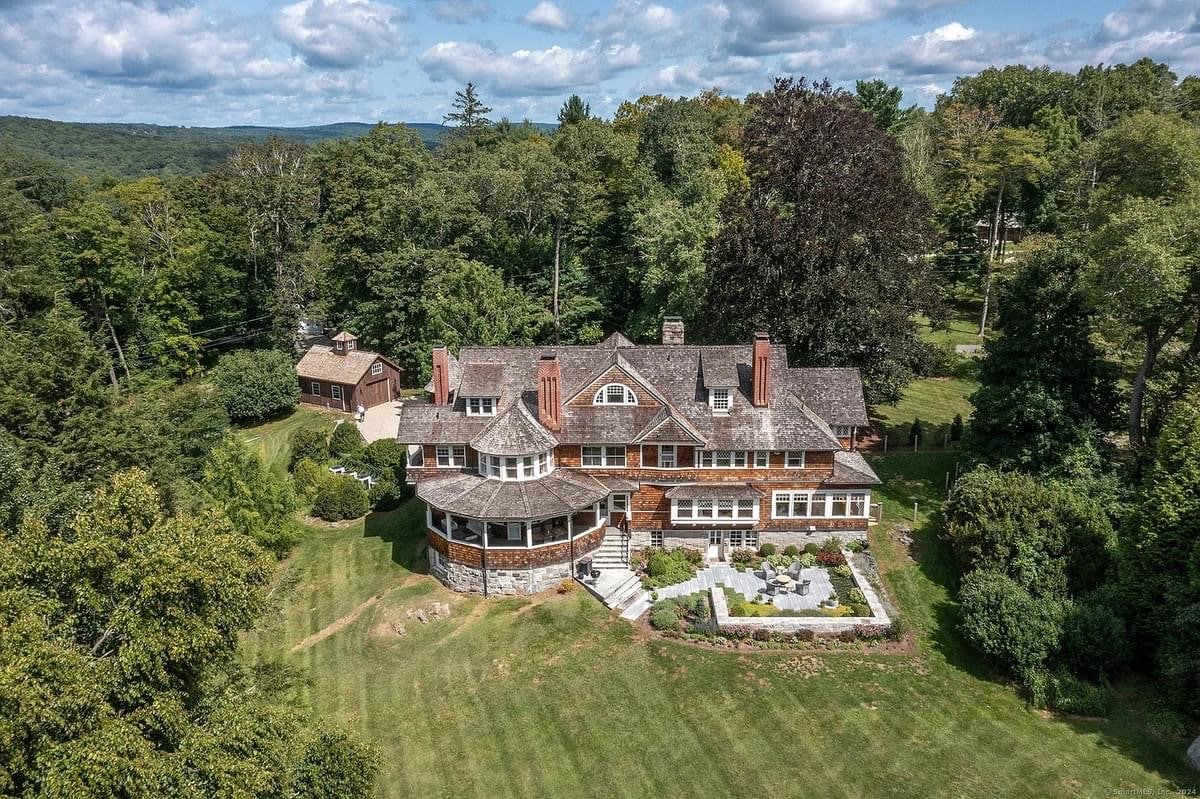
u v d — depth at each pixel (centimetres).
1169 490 3384
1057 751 2973
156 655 1912
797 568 4197
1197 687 3069
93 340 6366
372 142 9912
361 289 7712
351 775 2267
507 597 4131
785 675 3447
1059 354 4572
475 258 8075
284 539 4722
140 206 9169
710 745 3078
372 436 6475
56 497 2983
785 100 5350
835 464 4422
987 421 4706
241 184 8181
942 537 4344
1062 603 3428
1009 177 8069
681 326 5106
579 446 4400
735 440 4291
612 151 8650
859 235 5381
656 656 3600
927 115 11144
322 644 3916
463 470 4550
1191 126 6950
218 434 5747
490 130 11406
